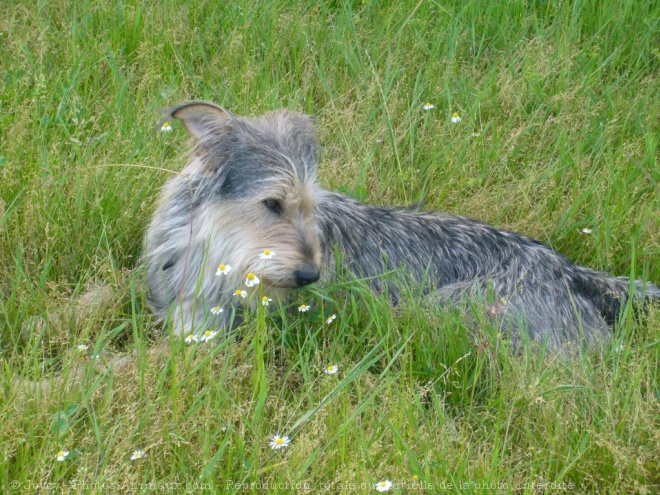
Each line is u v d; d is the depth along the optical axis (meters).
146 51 9.86
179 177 7.04
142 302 7.07
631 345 7.01
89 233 7.51
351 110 9.56
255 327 6.45
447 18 11.13
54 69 9.54
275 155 6.67
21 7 10.51
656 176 9.01
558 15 11.34
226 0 11.07
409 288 7.21
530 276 7.47
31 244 7.27
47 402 5.66
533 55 10.60
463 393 6.43
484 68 10.85
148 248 7.25
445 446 5.70
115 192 7.74
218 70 9.94
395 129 9.48
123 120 8.77
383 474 5.50
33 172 7.68
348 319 6.80
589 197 8.80
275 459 5.68
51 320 6.64
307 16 10.89
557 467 5.79
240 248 6.63
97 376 5.95
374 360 6.14
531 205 8.74
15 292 6.65
